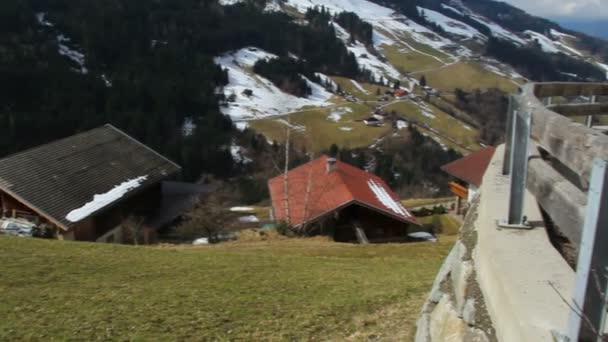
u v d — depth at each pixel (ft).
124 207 95.86
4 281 34.01
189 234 94.12
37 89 316.19
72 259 41.01
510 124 17.15
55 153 94.99
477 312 11.49
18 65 330.34
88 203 86.38
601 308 6.95
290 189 96.78
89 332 25.11
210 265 41.55
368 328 25.18
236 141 303.27
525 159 12.09
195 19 508.12
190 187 125.18
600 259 6.85
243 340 24.57
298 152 280.72
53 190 85.15
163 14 486.79
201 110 351.67
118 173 99.30
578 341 7.13
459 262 14.28
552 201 10.11
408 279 36.29
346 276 38.04
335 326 25.90
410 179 251.19
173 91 353.92
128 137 112.88
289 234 79.87
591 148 8.00
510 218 12.34
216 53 490.49
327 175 95.96
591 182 6.93
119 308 28.71
